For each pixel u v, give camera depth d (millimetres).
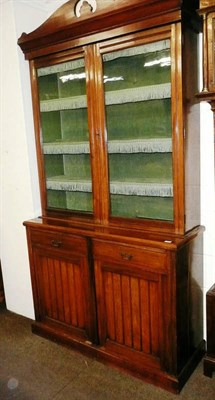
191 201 1873
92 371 2055
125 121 2033
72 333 2275
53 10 2375
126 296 1937
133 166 2082
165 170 1967
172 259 1704
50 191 2424
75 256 2113
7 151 2484
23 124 2324
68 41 2002
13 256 2699
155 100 1902
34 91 2266
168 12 1604
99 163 2031
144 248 1791
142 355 1946
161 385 1879
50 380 1995
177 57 1640
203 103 1882
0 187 2621
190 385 1891
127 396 1841
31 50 2186
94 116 1991
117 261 1918
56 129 2400
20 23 2229
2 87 2371
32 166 2414
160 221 1885
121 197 2084
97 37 1871
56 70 2164
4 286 2867
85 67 1971
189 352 1977
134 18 1706
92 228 2055
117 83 1980
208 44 1535
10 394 1895
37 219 2371
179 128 1704
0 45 2299
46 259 2301
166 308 1786
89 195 2260
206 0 1484
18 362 2172
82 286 2129
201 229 1943
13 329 2570
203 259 2068
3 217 2676
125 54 1848
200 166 1956
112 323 2041
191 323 1974
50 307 2373
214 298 1824
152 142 1854
